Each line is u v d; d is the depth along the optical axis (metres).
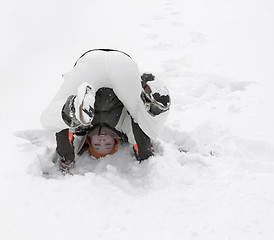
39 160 2.92
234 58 5.31
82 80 2.69
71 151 2.80
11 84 4.69
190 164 2.94
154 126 2.69
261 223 2.30
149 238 2.19
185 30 6.57
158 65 5.12
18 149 3.05
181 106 3.94
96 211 2.39
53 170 2.91
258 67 4.99
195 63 5.18
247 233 2.23
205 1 8.32
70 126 2.49
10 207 2.41
